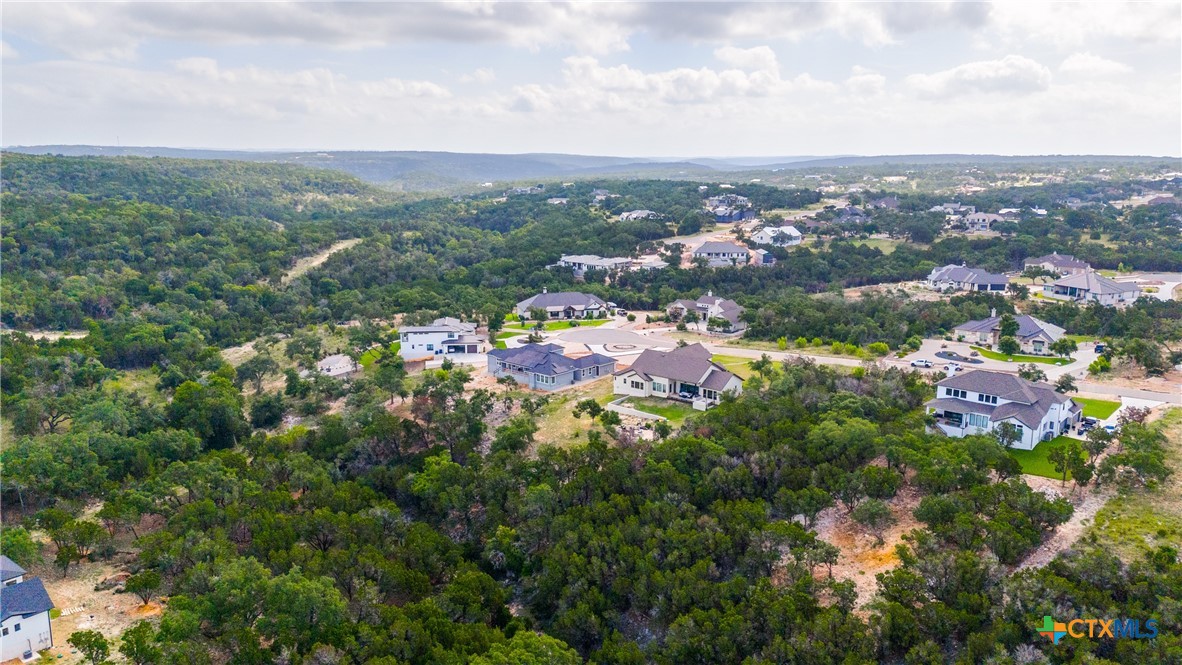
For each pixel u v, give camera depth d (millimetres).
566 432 97812
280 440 97125
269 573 61750
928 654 49344
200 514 73812
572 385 118375
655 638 58875
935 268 196625
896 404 92750
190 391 113438
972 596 53406
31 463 84875
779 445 77000
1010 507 64875
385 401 114062
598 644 59969
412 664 53781
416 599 63375
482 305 171875
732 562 63688
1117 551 60969
